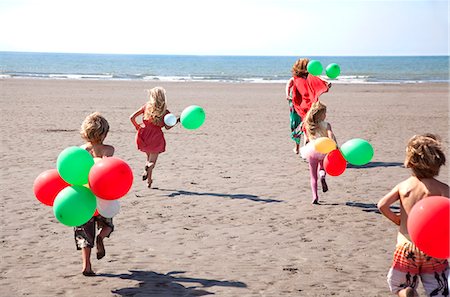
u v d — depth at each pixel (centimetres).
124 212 702
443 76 6091
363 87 3753
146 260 525
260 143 1313
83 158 432
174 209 719
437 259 356
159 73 6875
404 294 354
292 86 1090
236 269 503
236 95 2909
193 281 473
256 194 809
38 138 1335
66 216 416
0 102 2278
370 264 519
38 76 5241
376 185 876
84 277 480
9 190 812
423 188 359
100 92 2986
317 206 741
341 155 641
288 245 574
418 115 1967
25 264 510
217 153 1169
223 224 651
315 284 468
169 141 1334
